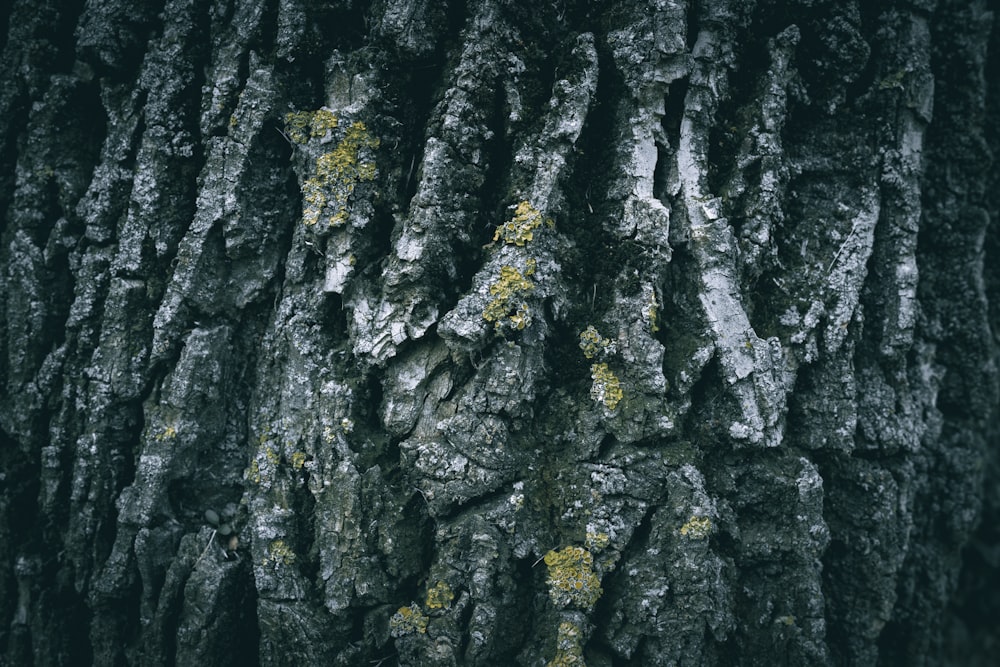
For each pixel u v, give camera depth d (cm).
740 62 204
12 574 216
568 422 195
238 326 209
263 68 198
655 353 189
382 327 191
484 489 187
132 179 212
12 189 221
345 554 190
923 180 242
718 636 188
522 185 192
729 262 192
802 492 193
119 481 209
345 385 194
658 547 188
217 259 204
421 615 189
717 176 201
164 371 206
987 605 290
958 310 245
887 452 210
